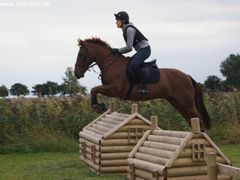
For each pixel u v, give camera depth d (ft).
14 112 47.65
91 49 32.32
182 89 34.32
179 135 21.65
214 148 21.21
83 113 49.39
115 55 32.35
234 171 15.11
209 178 16.02
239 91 57.57
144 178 22.36
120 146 28.27
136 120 28.66
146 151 23.21
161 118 50.26
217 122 52.31
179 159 20.65
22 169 32.78
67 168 32.53
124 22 31.91
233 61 129.70
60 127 48.57
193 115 34.99
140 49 31.86
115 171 28.27
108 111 34.65
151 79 32.58
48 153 43.09
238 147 45.39
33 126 47.34
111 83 31.73
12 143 45.03
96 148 28.94
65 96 55.01
